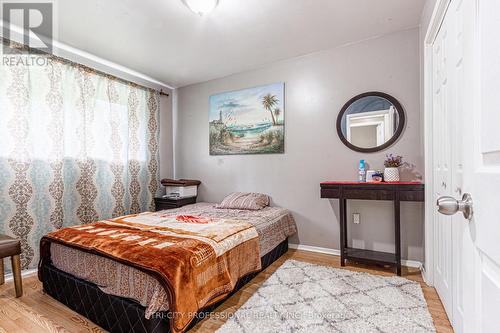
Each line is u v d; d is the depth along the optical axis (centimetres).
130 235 186
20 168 239
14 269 197
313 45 288
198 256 156
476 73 62
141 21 237
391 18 237
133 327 144
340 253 266
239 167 362
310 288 206
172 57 314
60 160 267
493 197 52
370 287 205
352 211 281
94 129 304
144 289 144
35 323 166
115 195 326
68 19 232
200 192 401
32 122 248
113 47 287
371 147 271
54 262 200
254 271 214
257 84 346
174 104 424
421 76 242
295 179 319
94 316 166
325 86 299
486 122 57
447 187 162
